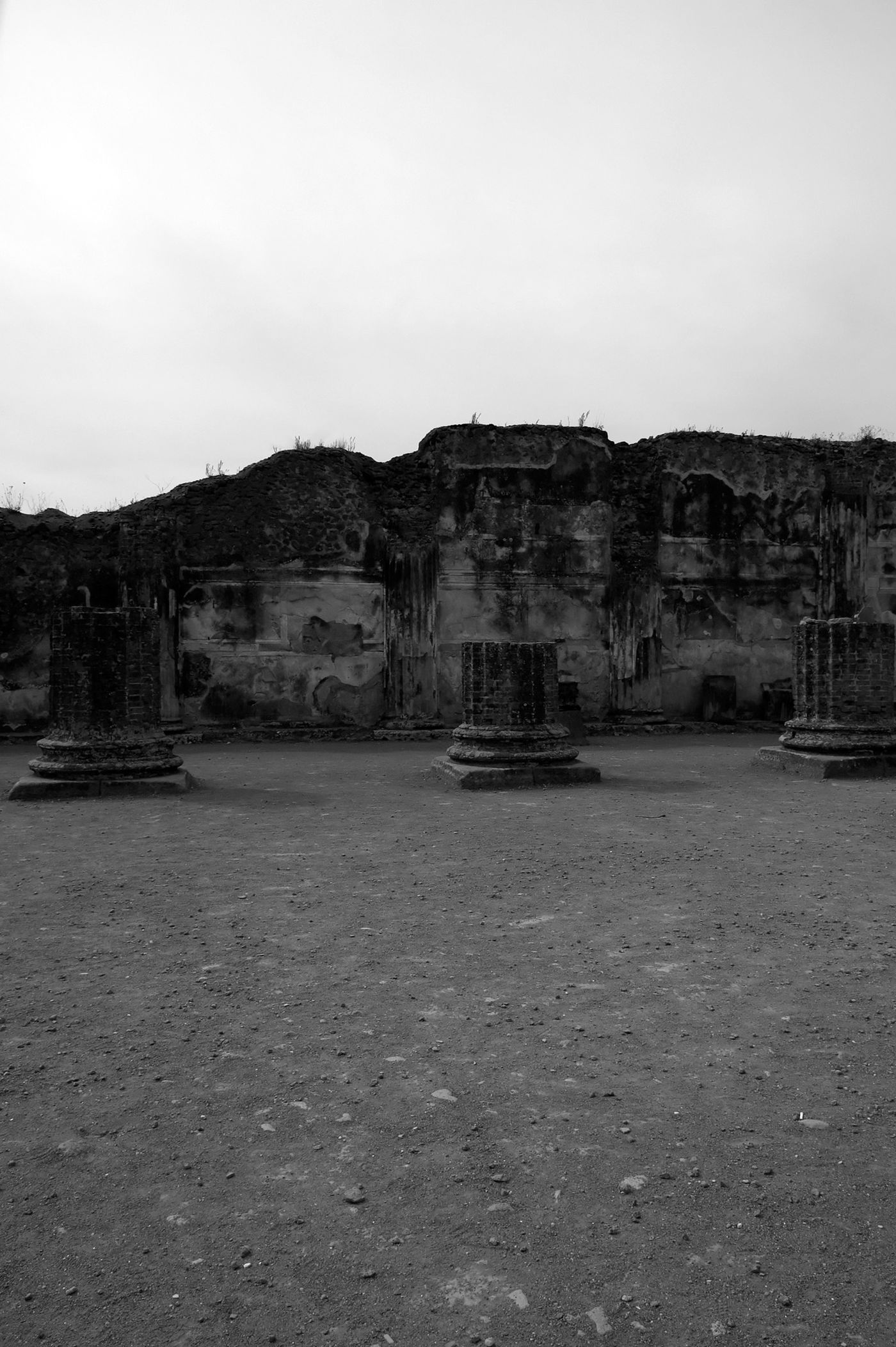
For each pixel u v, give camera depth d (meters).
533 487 16.95
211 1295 2.02
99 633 9.91
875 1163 2.52
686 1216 2.28
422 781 10.64
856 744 10.80
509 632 16.83
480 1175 2.47
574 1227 2.24
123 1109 2.85
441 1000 3.77
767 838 7.03
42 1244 2.19
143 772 9.74
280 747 14.81
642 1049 3.28
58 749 9.75
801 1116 2.78
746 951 4.36
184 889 5.58
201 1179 2.46
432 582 16.39
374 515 16.55
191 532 15.81
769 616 17.70
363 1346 1.87
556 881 5.72
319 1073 3.09
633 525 17.56
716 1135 2.67
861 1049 3.27
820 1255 2.14
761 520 17.72
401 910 5.09
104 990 3.89
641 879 5.77
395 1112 2.82
